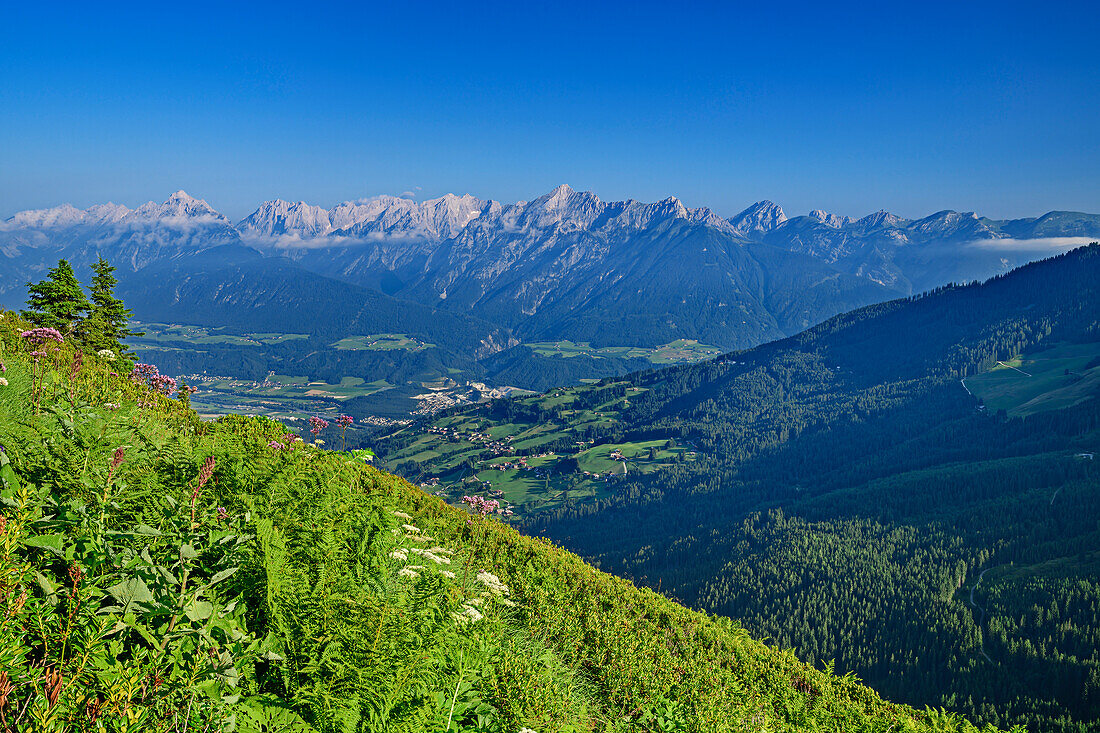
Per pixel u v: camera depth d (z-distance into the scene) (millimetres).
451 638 9547
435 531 18125
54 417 10562
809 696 22922
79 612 5035
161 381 17547
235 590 7109
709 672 19125
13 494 6301
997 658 150375
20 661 4367
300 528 9625
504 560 19672
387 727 6812
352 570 9211
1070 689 133875
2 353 15312
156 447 10789
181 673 5023
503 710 9125
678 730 13656
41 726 3848
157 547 6898
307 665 6480
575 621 17094
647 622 21844
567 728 10008
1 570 4547
